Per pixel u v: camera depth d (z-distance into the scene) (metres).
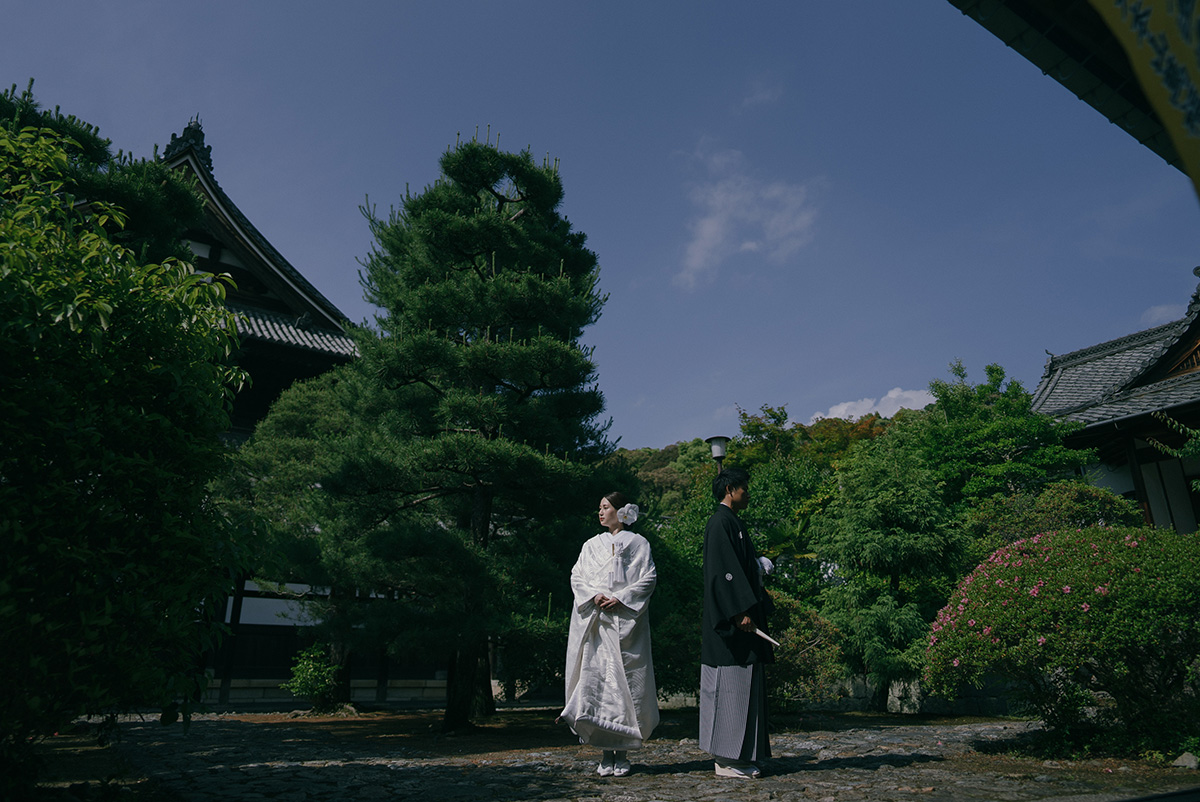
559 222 9.87
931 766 4.11
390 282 9.34
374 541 7.26
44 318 2.69
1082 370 18.80
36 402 2.62
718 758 3.71
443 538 7.11
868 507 10.09
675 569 11.45
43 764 2.87
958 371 14.44
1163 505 13.63
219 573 3.21
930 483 10.34
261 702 12.06
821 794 3.16
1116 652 4.27
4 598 2.49
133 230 7.25
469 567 7.10
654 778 3.73
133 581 2.79
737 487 4.21
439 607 7.18
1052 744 4.60
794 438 31.06
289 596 10.68
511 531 9.30
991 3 2.77
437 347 7.19
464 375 7.53
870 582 9.92
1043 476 12.43
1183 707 4.39
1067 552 4.68
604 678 3.88
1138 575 4.30
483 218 7.79
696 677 8.23
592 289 9.22
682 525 15.72
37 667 2.56
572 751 5.45
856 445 13.20
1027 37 2.82
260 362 14.56
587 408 8.53
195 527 3.08
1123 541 4.64
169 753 5.16
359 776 3.95
